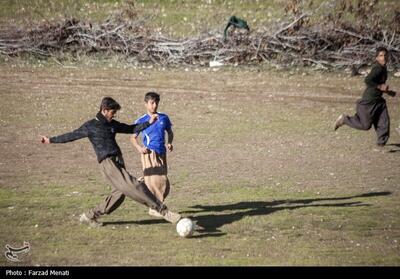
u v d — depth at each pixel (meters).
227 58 86.88
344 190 44.88
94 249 32.78
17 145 55.09
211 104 70.25
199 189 44.50
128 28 88.81
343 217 39.03
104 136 35.12
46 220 37.34
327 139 59.28
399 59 85.06
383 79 55.84
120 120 62.97
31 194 42.50
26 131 59.31
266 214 39.28
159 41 88.00
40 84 76.31
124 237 34.75
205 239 34.66
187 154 53.59
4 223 36.69
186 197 42.66
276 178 47.53
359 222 38.12
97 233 35.31
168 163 50.94
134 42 88.12
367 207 41.09
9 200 41.09
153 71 83.69
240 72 83.88
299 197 43.09
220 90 76.06
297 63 86.31
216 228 36.53
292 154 54.28
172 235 35.25
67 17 92.12
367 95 55.59
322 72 84.69
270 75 82.88
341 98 74.19
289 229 36.62
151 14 99.75
